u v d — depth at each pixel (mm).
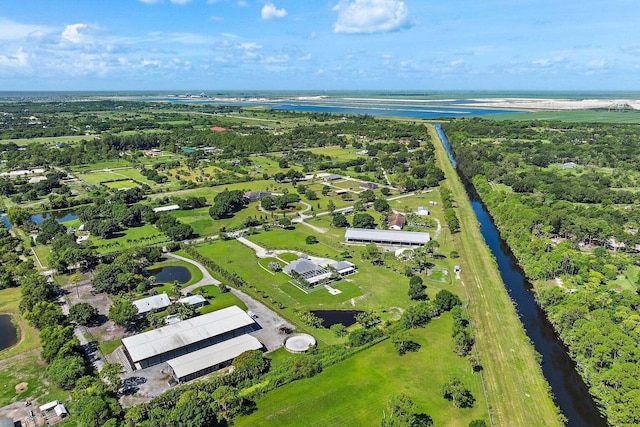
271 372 107188
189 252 187000
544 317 138375
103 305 143625
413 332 126875
